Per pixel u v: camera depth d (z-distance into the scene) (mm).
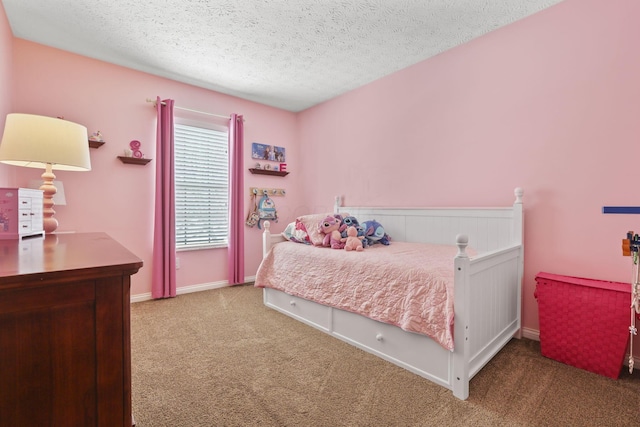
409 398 1508
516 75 2281
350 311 2037
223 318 2609
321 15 2209
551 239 2137
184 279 3414
